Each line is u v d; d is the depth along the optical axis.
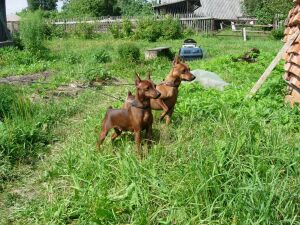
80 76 3.44
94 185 1.30
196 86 2.62
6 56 4.91
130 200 1.19
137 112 1.51
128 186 1.24
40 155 1.74
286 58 2.27
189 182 1.18
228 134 1.47
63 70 4.00
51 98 2.70
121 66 4.31
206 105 2.02
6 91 2.45
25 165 1.68
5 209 1.34
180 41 7.97
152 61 4.67
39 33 5.35
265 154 1.33
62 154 1.67
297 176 1.22
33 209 1.30
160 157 1.43
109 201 1.20
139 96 1.50
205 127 1.67
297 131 1.74
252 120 1.64
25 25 5.31
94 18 10.25
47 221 1.21
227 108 1.93
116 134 1.64
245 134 1.41
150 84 1.49
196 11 11.83
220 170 1.21
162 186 1.19
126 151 1.41
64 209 1.24
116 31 8.91
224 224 1.03
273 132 1.49
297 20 2.08
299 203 1.11
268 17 9.65
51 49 6.44
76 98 2.74
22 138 1.81
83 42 7.90
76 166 1.48
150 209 1.16
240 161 1.25
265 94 2.22
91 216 1.18
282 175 1.26
